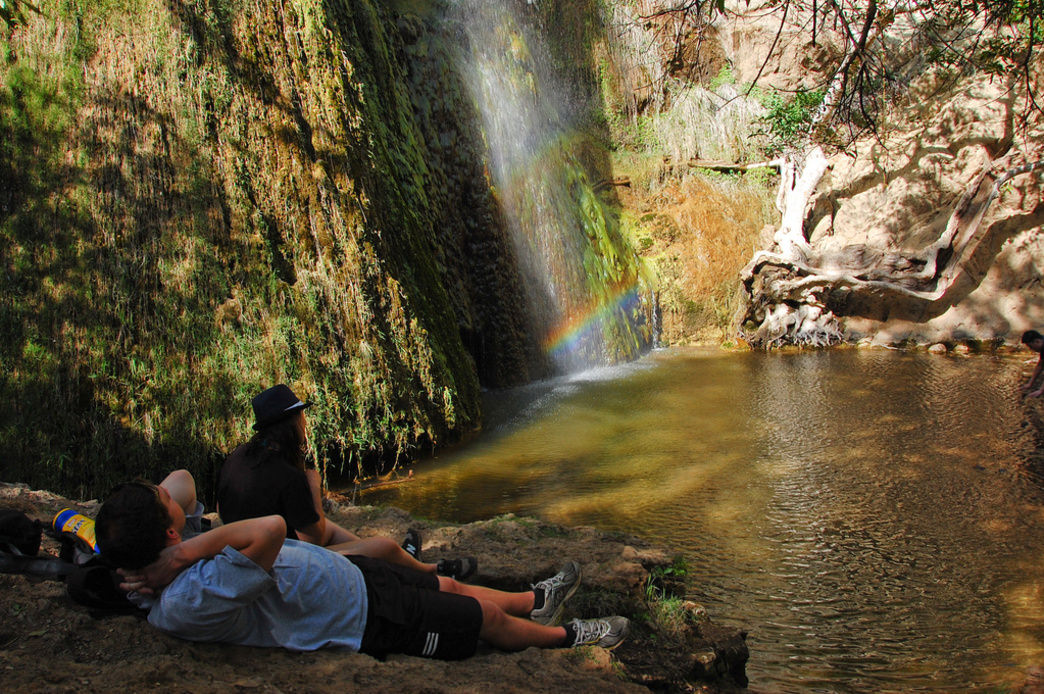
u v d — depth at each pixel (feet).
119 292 26.94
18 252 26.61
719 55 66.23
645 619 14.15
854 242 60.03
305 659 9.98
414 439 31.99
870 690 14.43
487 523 18.81
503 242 45.29
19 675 8.84
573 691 10.18
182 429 26.89
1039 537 22.88
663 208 61.36
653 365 51.26
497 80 50.96
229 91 29.78
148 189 27.94
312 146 31.83
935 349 53.31
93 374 26.25
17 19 27.14
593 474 29.89
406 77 43.65
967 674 15.08
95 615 10.30
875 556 21.86
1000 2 21.65
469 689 9.68
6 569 11.41
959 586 19.76
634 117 63.26
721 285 59.67
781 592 19.54
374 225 33.01
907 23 53.16
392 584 10.76
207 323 27.81
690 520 24.94
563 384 45.70
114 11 28.55
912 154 58.95
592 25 61.67
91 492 25.59
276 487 11.22
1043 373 37.11
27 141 27.40
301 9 32.91
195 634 9.81
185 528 11.74
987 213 54.49
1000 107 55.88
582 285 51.52
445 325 37.83
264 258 29.19
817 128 52.03
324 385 29.35
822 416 37.11
